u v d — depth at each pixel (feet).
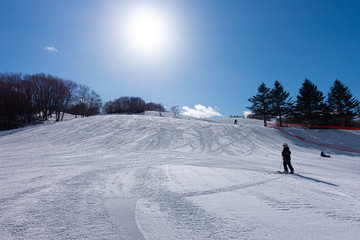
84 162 34.63
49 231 9.86
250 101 126.31
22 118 137.80
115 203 14.19
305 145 73.36
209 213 12.53
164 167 30.81
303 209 13.51
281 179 23.93
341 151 66.08
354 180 24.99
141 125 87.56
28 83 148.36
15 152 45.37
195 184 20.06
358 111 105.19
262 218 11.85
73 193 16.30
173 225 10.80
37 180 20.72
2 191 16.53
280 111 119.14
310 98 107.45
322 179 24.72
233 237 9.52
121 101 255.50
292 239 9.39
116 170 27.71
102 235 9.57
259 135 82.94
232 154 53.98
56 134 73.82
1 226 10.26
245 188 18.92
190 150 57.52
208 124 97.04
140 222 11.12
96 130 78.79
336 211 13.24
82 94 202.28
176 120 102.58
